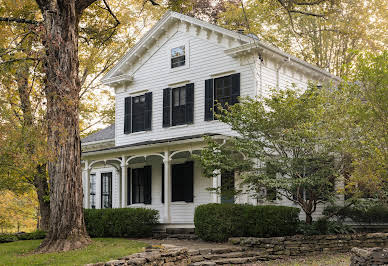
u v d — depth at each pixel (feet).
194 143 56.29
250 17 95.14
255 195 48.60
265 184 44.88
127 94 74.59
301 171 45.83
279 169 46.14
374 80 32.55
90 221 60.44
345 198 54.19
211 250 42.55
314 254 45.19
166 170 59.00
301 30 101.04
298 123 45.50
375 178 36.37
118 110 76.02
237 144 47.09
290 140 44.93
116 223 57.47
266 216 47.29
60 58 46.01
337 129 41.50
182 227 57.57
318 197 48.52
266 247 44.21
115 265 30.99
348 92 44.27
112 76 75.46
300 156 45.91
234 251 43.62
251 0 96.48
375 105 32.60
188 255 39.52
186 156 65.00
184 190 64.75
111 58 92.73
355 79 35.88
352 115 37.14
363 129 39.29
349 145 40.70
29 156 38.81
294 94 48.37
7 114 37.91
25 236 60.34
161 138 68.59
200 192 63.05
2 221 119.55
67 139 46.09
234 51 59.88
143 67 72.69
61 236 45.11
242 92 59.93
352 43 95.91
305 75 68.95
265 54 60.44
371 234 48.19
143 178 71.20
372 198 51.29
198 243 48.85
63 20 46.14
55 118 41.81
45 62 43.78
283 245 44.47
